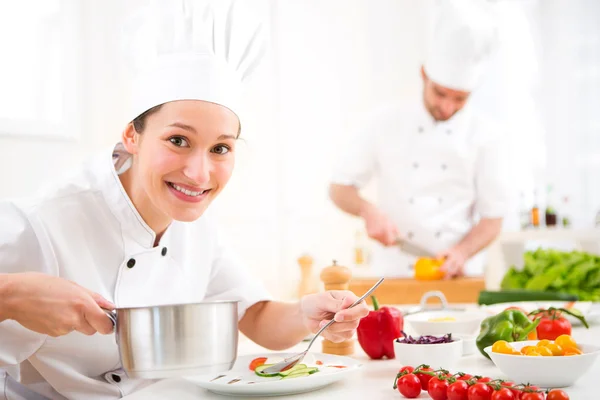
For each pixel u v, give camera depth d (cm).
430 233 344
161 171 120
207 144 120
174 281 150
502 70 469
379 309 144
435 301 275
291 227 464
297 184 466
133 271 144
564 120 464
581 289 240
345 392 111
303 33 467
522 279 256
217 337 101
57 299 105
